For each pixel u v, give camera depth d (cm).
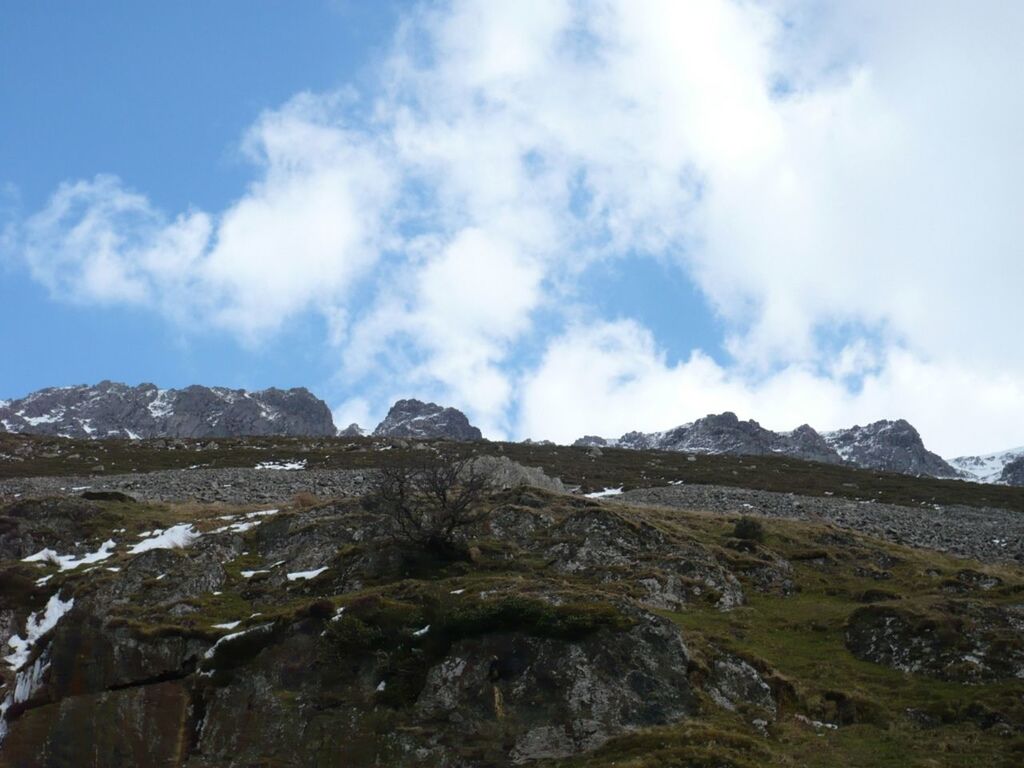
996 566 5422
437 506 5050
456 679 3538
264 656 3862
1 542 5250
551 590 3916
